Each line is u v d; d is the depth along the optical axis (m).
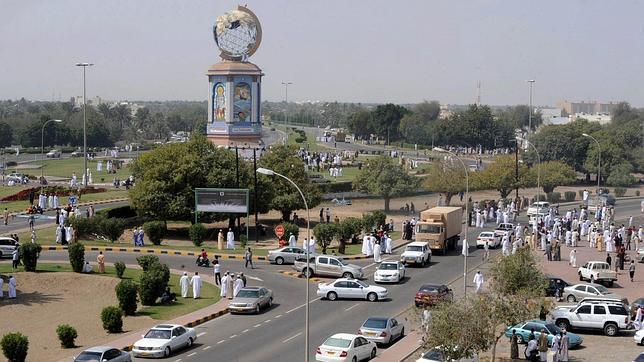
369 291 53.41
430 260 69.94
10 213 87.44
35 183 116.69
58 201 92.31
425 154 196.25
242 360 38.81
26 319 48.59
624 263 70.25
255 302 49.62
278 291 56.53
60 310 50.94
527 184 117.44
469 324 33.91
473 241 82.38
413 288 57.75
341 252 72.38
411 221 83.62
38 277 57.19
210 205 77.12
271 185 84.19
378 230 76.19
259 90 125.94
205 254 64.88
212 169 80.06
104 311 44.66
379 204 114.06
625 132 169.88
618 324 46.03
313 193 88.00
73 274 57.81
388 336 41.75
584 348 43.00
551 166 123.00
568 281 61.56
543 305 38.84
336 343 37.91
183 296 53.97
